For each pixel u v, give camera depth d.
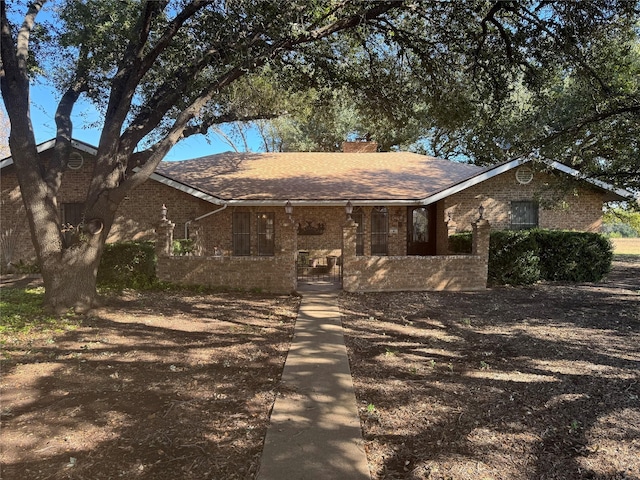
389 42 11.09
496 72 11.02
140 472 3.23
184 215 15.66
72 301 8.64
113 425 3.97
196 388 4.89
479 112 11.23
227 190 15.38
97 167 9.02
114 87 9.42
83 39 9.50
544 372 5.42
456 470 3.31
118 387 4.88
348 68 12.12
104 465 3.32
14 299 9.63
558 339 6.95
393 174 17.56
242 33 8.98
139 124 9.87
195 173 17.31
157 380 5.12
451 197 15.48
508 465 3.38
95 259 9.00
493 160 17.22
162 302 10.01
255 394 4.74
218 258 11.89
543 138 10.34
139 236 15.55
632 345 6.59
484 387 4.94
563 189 12.01
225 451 3.55
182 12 9.09
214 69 10.83
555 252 13.33
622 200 16.12
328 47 11.81
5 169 15.38
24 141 8.25
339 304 10.12
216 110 13.09
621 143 9.96
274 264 11.78
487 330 7.64
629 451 3.56
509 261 12.60
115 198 8.91
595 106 9.63
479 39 10.41
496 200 15.43
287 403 4.50
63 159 9.12
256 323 8.21
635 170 10.53
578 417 4.17
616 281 13.27
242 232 15.90
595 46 9.52
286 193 15.09
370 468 3.34
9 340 6.64
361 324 8.18
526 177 15.30
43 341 6.64
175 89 9.82
